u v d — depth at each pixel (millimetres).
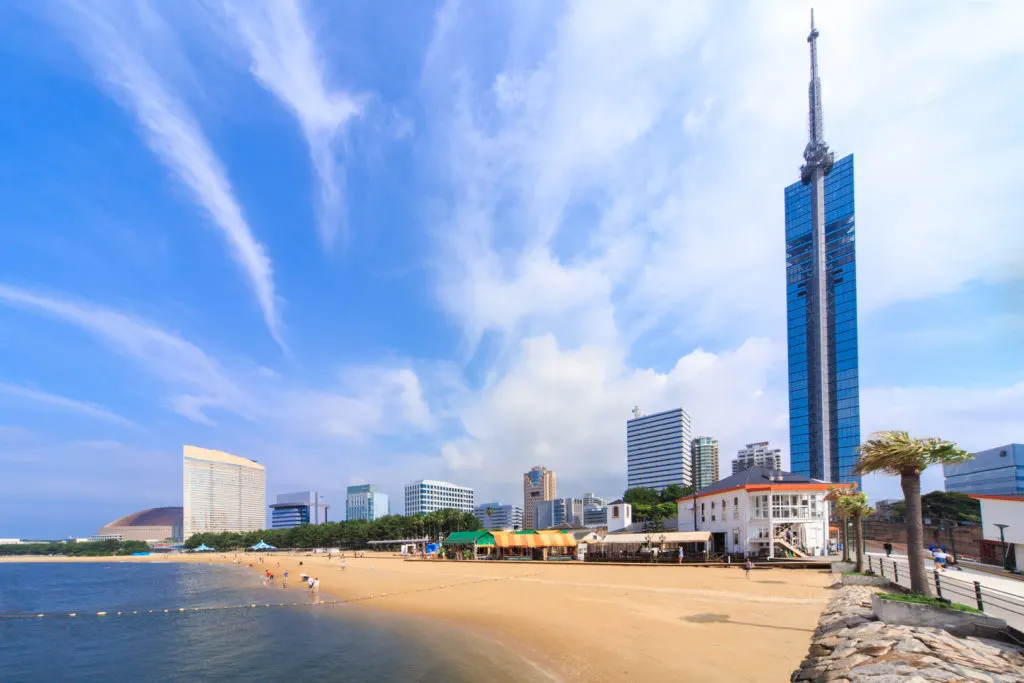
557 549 94375
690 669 23469
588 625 35312
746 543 68188
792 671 21656
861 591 33719
